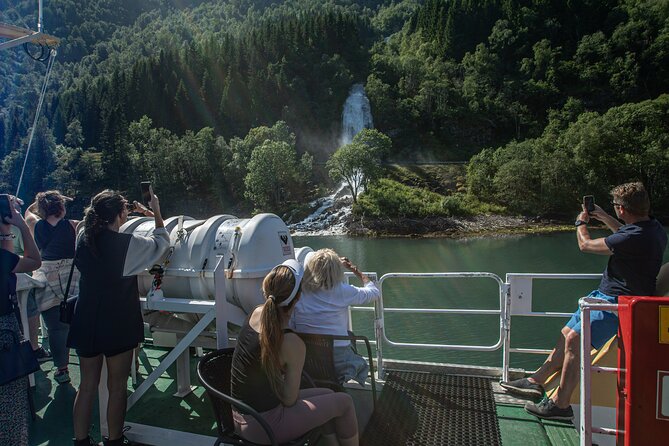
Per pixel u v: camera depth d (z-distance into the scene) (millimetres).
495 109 111938
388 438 3223
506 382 4023
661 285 3242
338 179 76250
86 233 3127
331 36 127750
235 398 2566
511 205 70938
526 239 53906
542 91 115750
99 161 104812
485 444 3146
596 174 71188
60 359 4617
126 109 119812
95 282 3105
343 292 3365
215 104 119938
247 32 158875
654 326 2230
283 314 2576
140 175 97062
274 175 81812
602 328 3209
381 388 4082
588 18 134750
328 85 116562
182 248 4059
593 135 73125
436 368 4531
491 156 82562
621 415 2471
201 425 3592
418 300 24453
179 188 96750
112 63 184250
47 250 4547
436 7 147875
